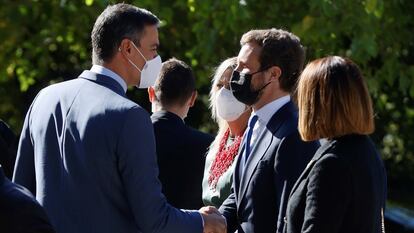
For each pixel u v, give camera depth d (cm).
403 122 2733
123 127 796
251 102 908
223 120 1033
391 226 1834
